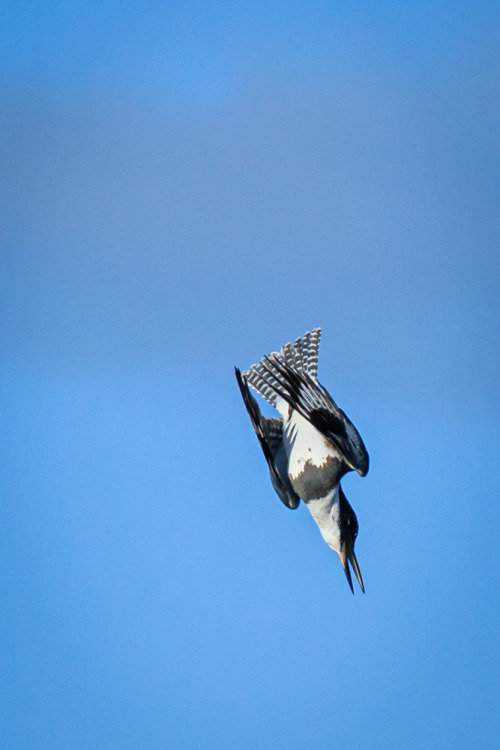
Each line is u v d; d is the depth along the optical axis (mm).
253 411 11648
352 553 12953
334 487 12672
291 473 12781
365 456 12375
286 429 12977
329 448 12602
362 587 12797
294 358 14125
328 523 12781
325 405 11977
